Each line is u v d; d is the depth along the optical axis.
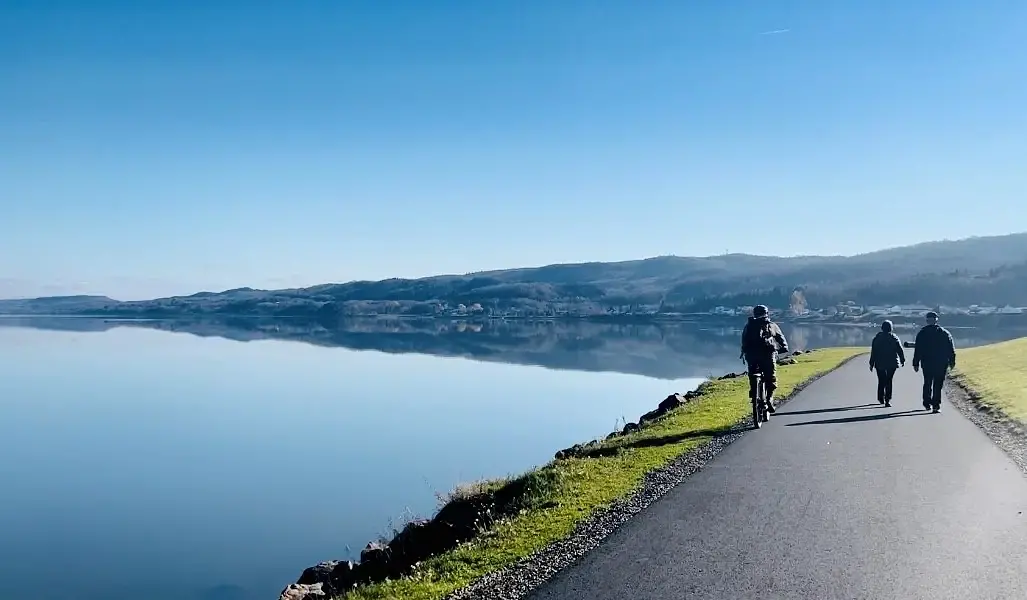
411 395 54.81
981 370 30.42
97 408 51.84
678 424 18.83
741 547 8.25
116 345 130.12
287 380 68.62
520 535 9.66
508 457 31.19
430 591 8.04
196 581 19.12
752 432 16.55
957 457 13.00
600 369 72.25
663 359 84.69
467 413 44.66
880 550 7.95
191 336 167.38
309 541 21.89
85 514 25.45
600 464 13.79
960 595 6.66
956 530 8.58
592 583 7.48
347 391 58.72
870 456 13.22
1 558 21.05
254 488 28.28
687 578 7.39
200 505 26.22
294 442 37.53
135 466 32.88
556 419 40.94
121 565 20.39
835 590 6.87
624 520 9.74
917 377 30.98
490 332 180.25
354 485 27.89
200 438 39.53
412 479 28.31
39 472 31.89
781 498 10.37
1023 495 10.19
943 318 177.75
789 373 33.06
